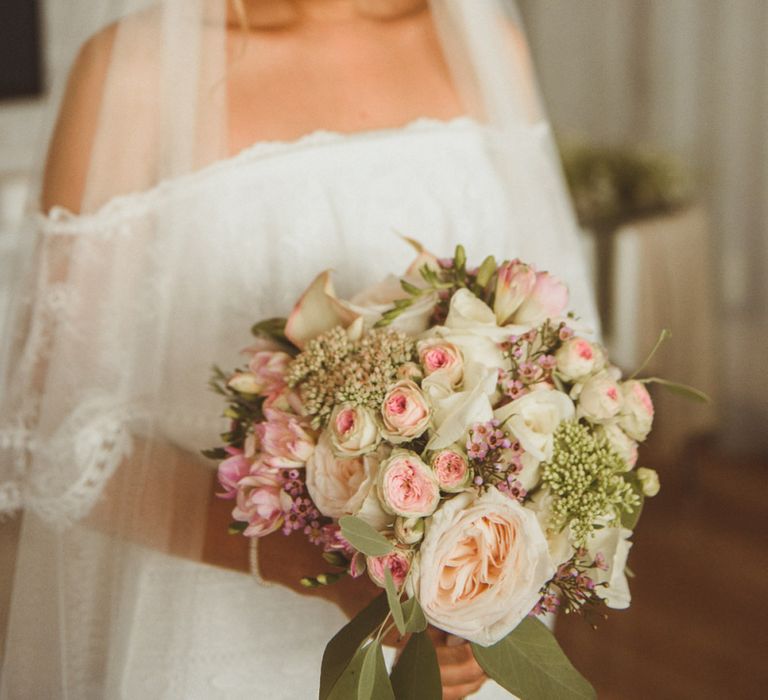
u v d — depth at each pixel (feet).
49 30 11.02
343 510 2.91
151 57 3.61
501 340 3.11
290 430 3.01
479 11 4.42
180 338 3.63
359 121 4.24
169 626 3.51
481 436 2.87
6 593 3.51
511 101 4.51
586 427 3.07
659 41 12.95
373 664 2.84
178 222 3.59
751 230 12.30
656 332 11.07
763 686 8.23
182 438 3.62
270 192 3.97
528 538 2.82
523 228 4.52
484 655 3.02
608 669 8.60
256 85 4.05
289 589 3.79
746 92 12.13
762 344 12.29
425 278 3.30
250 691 3.84
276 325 3.43
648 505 11.44
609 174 11.46
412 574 2.85
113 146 3.59
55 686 3.44
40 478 3.45
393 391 2.91
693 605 9.48
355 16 4.37
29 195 3.78
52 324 3.54
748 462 12.40
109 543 3.45
